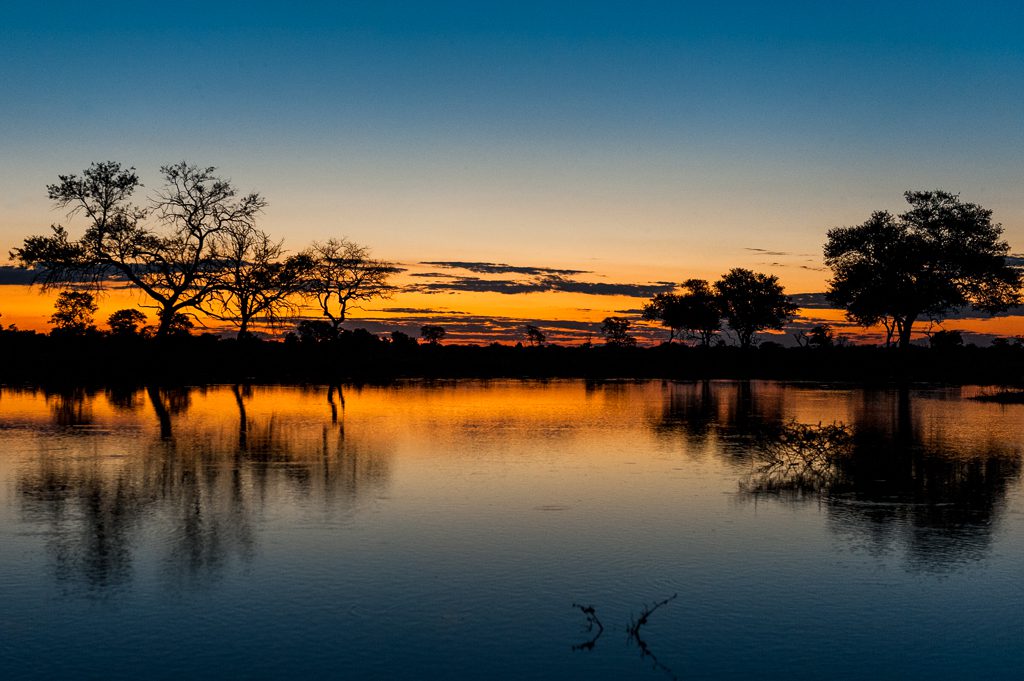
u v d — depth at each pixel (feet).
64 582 29.30
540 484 48.78
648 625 25.53
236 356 203.31
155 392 133.49
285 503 42.78
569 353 279.08
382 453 61.82
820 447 58.44
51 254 160.25
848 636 24.75
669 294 356.59
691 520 39.34
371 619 25.91
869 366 236.84
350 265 213.05
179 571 30.63
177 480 49.42
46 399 116.37
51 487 46.96
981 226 214.90
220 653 23.24
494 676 21.84
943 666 22.71
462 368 245.65
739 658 23.15
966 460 58.80
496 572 30.78
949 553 33.47
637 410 104.47
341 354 219.00
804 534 36.58
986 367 219.82
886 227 221.66
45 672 21.93
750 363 258.37
